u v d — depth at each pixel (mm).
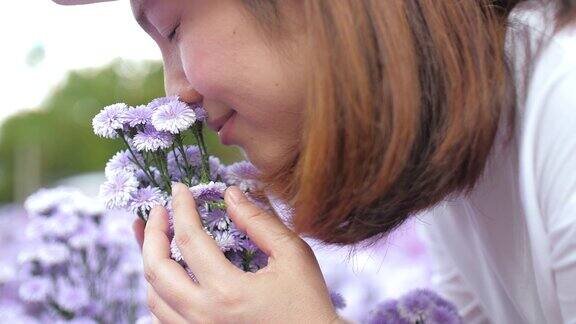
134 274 926
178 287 617
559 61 581
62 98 5535
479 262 735
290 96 608
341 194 587
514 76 595
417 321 716
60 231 877
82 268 901
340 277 1404
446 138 572
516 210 639
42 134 5273
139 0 630
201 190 633
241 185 668
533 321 682
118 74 5473
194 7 608
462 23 579
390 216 602
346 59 569
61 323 856
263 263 642
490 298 753
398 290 1415
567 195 566
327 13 573
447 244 759
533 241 590
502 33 596
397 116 568
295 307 605
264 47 603
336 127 575
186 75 625
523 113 593
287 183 627
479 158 584
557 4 615
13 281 991
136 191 644
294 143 623
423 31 574
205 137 702
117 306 916
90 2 683
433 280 849
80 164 5645
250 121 624
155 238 636
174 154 650
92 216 900
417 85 569
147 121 642
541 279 603
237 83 609
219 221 636
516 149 611
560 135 566
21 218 2326
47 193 900
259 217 628
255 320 604
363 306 1379
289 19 598
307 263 618
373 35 571
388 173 576
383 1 571
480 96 573
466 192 607
